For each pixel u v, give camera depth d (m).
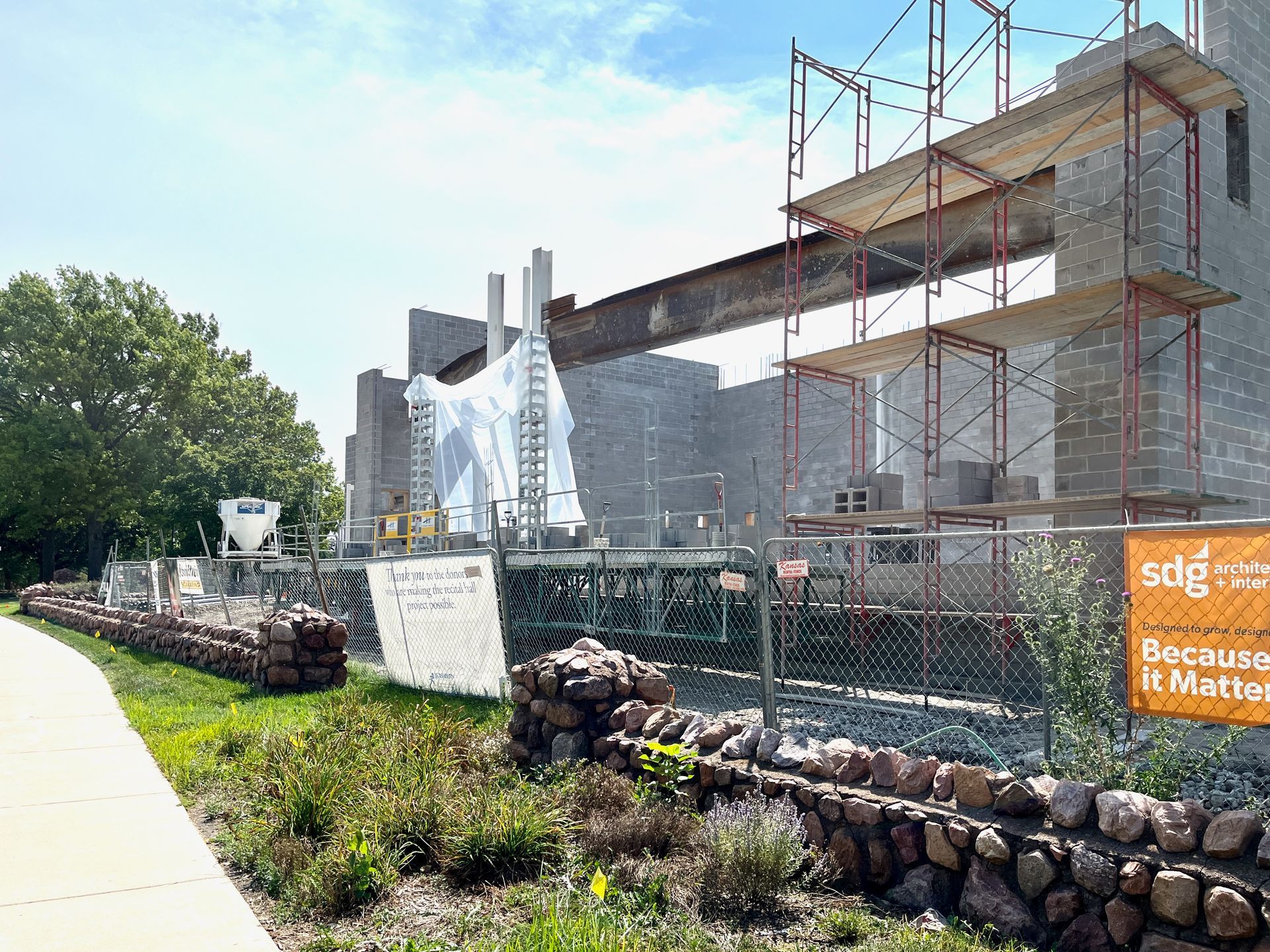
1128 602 4.45
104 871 4.86
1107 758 4.67
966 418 21.56
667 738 5.83
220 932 4.07
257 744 7.30
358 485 30.75
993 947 3.77
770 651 6.35
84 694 11.41
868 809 4.46
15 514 46.22
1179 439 9.80
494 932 3.94
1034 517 18.22
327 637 11.15
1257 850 3.29
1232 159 11.15
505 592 9.72
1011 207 12.69
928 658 10.12
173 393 48.31
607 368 31.64
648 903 4.16
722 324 18.36
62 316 47.19
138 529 52.72
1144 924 3.46
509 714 8.53
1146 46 9.98
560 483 19.08
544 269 22.91
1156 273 8.73
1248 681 4.03
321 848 5.03
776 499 30.98
